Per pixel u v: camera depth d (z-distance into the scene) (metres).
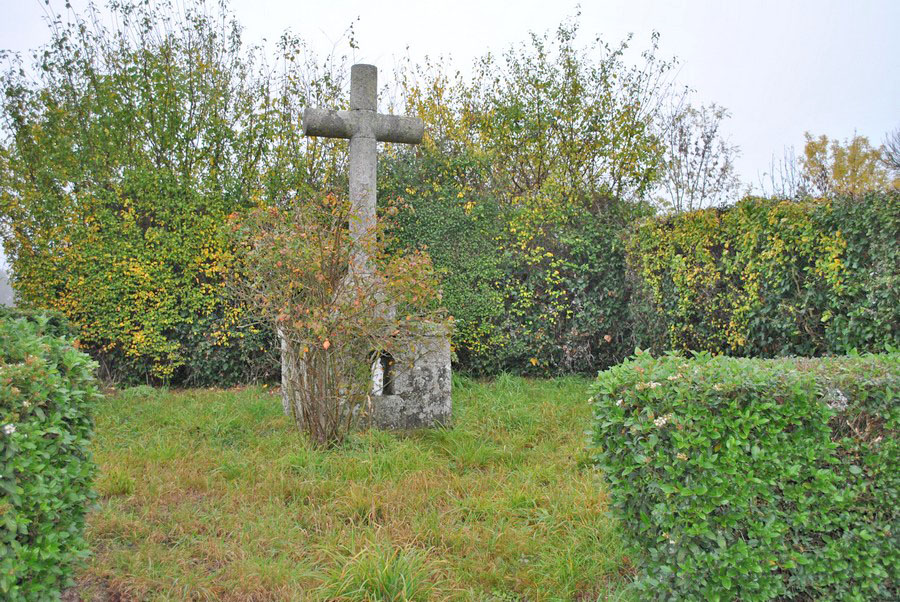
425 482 4.58
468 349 9.16
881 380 3.01
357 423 5.96
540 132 10.98
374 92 7.01
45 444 2.74
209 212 8.66
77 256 8.22
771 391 2.94
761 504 2.97
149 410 6.88
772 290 6.57
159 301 8.49
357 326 5.43
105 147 9.17
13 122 9.05
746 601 2.88
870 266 5.60
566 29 10.99
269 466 4.92
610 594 3.29
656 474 2.98
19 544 2.51
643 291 8.66
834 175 17.72
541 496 4.41
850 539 2.95
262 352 8.96
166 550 3.63
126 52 9.80
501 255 9.16
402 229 9.03
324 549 3.60
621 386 3.12
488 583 3.47
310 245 5.51
